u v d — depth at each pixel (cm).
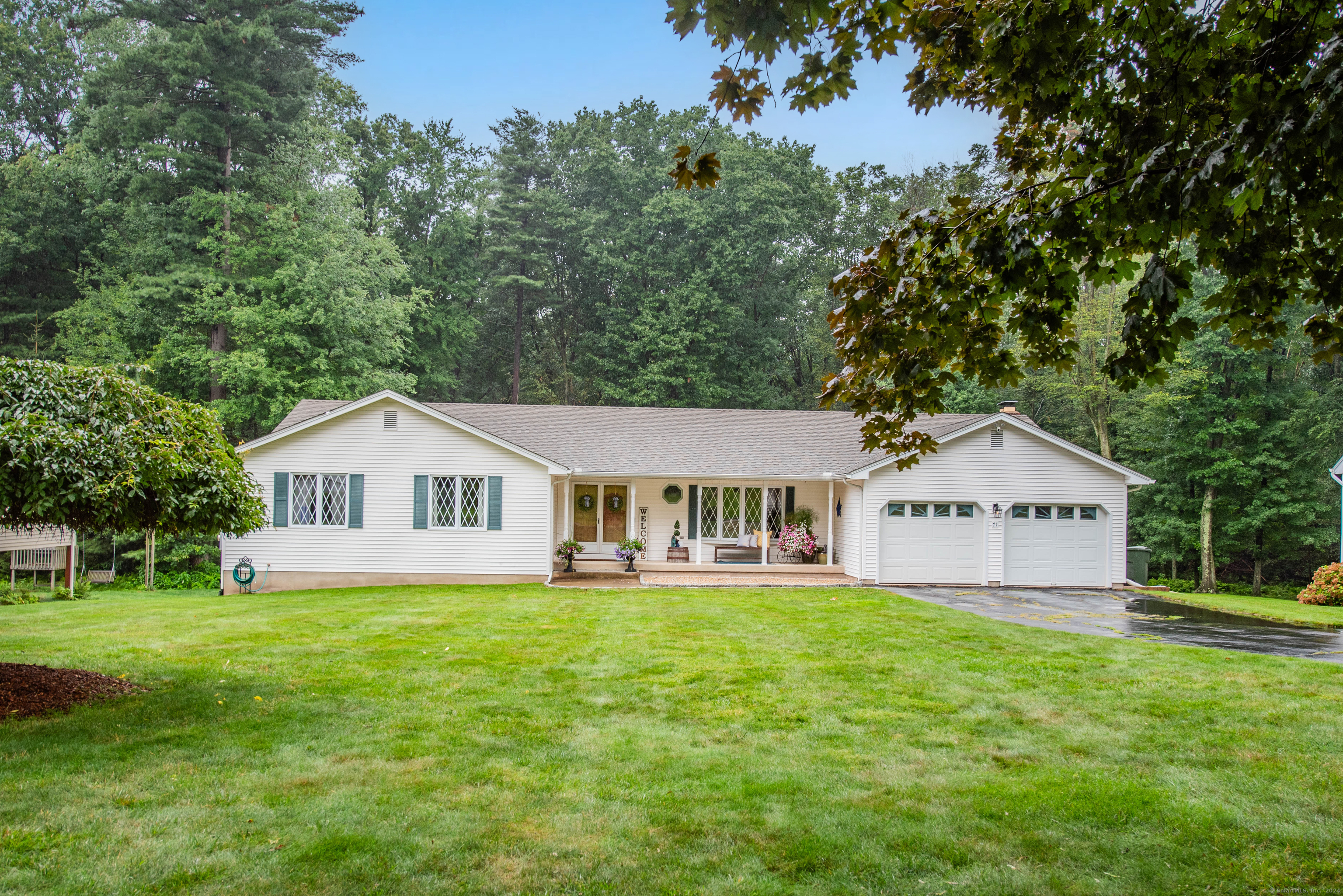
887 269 459
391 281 3606
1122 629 1373
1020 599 1794
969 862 478
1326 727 739
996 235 412
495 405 2533
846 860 479
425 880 451
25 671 830
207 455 840
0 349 3234
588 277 4269
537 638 1166
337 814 532
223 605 1561
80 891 428
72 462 693
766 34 325
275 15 3039
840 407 4319
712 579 2006
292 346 2880
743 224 3794
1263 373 3019
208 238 2912
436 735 700
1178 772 623
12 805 532
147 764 612
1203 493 3156
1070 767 636
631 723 746
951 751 675
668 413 2553
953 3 439
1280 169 324
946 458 2031
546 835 509
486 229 4316
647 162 4203
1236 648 1186
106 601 1806
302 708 771
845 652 1077
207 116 2931
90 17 3272
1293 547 3072
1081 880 456
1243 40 383
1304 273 424
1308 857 482
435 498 1941
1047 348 493
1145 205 378
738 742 696
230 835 497
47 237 3297
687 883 452
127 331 2864
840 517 2227
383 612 1427
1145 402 3161
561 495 2206
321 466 1909
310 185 3169
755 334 3972
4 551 2102
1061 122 466
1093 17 426
